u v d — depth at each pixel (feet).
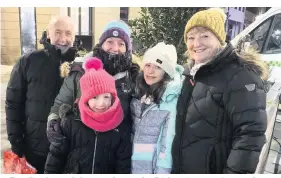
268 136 6.34
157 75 4.33
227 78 3.82
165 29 6.50
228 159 3.89
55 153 4.55
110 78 4.32
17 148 5.41
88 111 4.23
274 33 7.93
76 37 5.67
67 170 4.63
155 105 4.42
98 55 4.78
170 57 4.32
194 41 4.11
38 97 5.24
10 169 5.40
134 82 4.79
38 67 5.19
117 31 4.69
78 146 4.53
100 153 4.53
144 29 6.59
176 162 4.32
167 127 4.36
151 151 4.49
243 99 3.69
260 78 3.88
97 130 4.38
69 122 4.50
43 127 5.34
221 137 3.95
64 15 5.34
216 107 3.87
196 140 4.05
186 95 4.22
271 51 7.82
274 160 6.91
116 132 4.54
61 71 5.00
